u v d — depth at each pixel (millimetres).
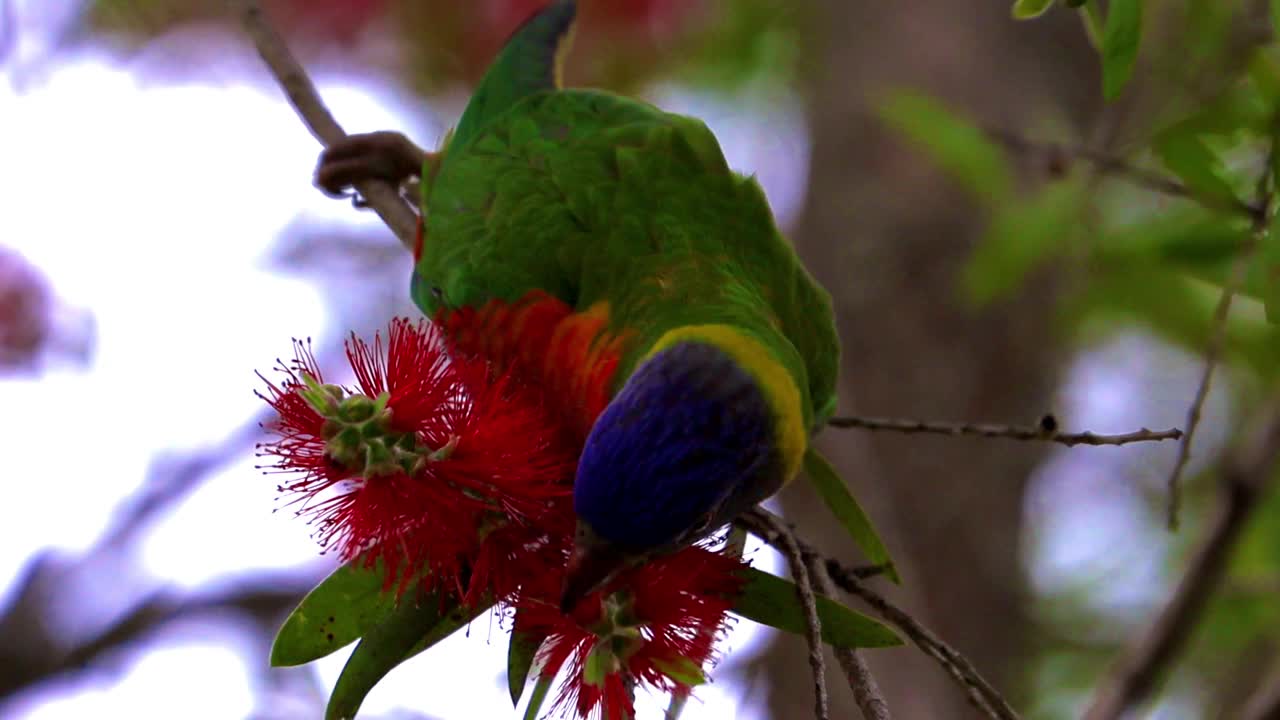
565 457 5105
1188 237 6621
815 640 4137
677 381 4824
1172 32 6863
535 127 6543
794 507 9328
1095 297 8531
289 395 4418
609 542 4504
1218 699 10648
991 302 9578
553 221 5961
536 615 4445
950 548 9258
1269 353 8180
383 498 4328
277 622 12180
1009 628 9281
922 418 9352
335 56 11602
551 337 5520
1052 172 7105
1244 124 5777
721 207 5961
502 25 11250
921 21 10016
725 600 4539
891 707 8695
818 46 10602
